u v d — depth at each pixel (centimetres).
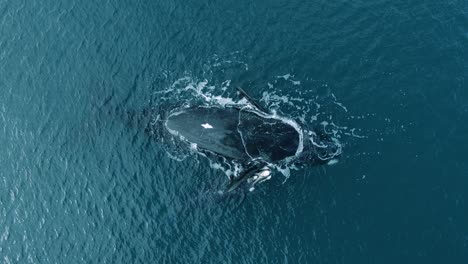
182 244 8162
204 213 8356
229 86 9262
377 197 8262
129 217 8394
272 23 9975
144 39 9894
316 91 9169
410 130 8775
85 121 9169
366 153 8606
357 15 10044
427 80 9250
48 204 8538
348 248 7950
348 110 8975
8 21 10181
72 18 10181
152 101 9262
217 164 8694
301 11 10112
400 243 7912
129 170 8744
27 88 9494
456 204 8131
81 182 8688
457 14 10006
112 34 9975
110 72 9594
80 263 8100
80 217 8431
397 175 8406
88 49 9844
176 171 8675
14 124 9181
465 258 7738
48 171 8788
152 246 8181
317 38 9769
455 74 9319
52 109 9306
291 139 8681
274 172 8525
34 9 10294
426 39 9712
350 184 8394
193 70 9494
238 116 8862
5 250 8212
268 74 9381
